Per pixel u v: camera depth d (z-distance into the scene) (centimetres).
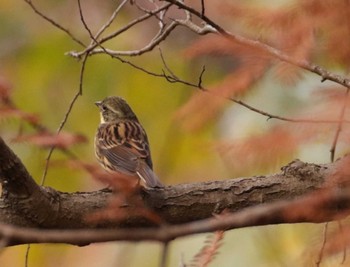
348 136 717
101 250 1991
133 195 772
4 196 1038
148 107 2186
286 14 795
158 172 2092
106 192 1077
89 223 1060
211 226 695
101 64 2222
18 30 2308
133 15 2239
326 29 760
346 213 821
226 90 805
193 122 805
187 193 1095
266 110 1661
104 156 1367
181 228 666
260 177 1102
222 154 727
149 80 2194
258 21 809
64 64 2256
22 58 2288
